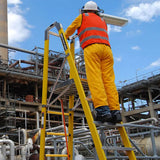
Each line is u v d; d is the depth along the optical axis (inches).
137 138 572.4
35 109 1910.7
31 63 1900.8
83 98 163.3
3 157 642.8
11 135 1234.6
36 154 578.2
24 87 2081.7
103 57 181.8
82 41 181.9
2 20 2145.7
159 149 520.7
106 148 152.8
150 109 2022.6
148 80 1980.8
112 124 172.1
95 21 184.4
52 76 1850.4
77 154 556.1
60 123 2071.9
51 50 1918.1
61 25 192.2
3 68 1708.9
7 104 1732.3
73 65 173.9
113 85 182.9
